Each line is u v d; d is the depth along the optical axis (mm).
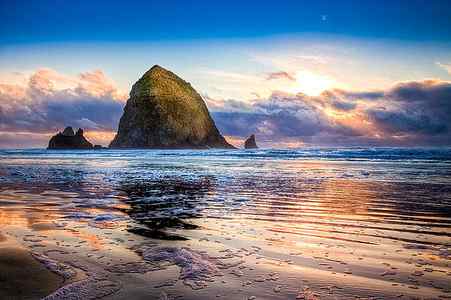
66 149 163750
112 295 3783
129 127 179750
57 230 7055
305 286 4086
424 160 36438
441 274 4496
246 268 4715
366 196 11969
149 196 12594
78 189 14617
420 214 8766
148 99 178000
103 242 6090
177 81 196375
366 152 54188
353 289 4004
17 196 12539
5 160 46969
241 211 9422
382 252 5539
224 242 6160
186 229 7211
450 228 7258
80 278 4262
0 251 5414
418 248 5766
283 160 43688
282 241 6219
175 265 4781
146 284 4098
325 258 5199
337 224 7691
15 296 3707
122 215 8836
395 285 4125
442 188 13938
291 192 13266
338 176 19891
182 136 178125
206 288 4004
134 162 41844
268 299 3725
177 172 24391
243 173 23016
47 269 4551
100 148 180375
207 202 11078
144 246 5820
